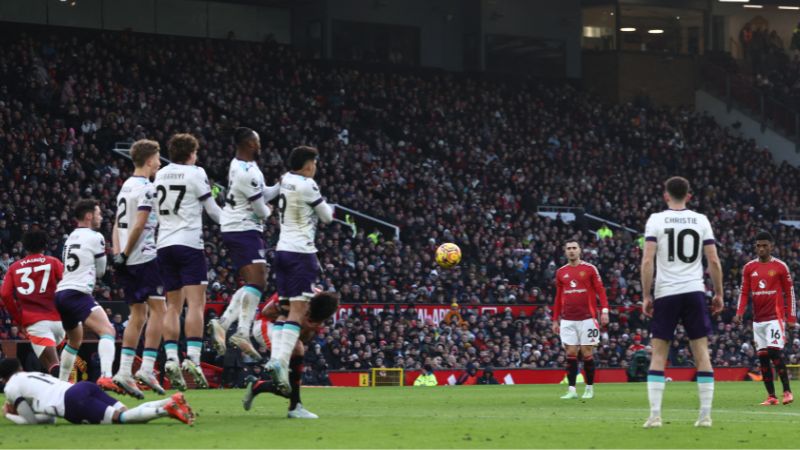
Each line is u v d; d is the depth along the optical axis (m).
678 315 18.17
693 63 93.75
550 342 56.62
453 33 87.81
